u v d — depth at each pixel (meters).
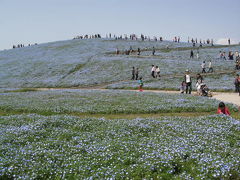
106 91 38.75
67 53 92.88
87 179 8.62
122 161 9.95
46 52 99.75
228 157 10.14
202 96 31.94
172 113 22.70
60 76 62.06
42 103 27.69
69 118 18.69
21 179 8.82
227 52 87.38
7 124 17.66
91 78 58.44
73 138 13.58
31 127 15.85
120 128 15.20
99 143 12.42
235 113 22.14
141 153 10.82
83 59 78.56
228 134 13.67
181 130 14.59
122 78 57.19
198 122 16.44
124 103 26.81
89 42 117.00
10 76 65.00
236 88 37.66
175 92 40.91
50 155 10.82
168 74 58.28
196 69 60.97
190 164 9.70
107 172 9.00
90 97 31.55
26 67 73.88
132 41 118.81
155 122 16.78
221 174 8.66
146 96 31.67
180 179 8.58
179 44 109.50
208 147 11.45
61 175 9.19
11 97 33.06
